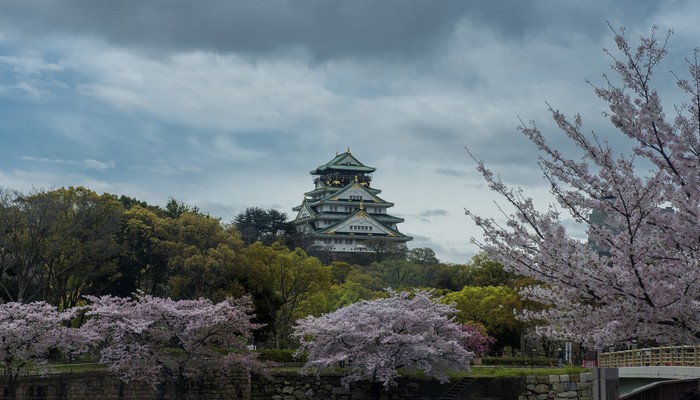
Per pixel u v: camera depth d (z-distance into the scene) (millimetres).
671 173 16703
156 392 43562
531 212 17078
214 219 69562
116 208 64000
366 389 43781
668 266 16062
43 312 41688
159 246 66375
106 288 67812
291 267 67312
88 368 46719
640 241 16453
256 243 67312
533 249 17188
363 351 42125
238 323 43875
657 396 32406
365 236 179125
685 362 45406
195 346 43219
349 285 84938
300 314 71125
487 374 42812
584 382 41375
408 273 108000
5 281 62250
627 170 16516
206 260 63812
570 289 17328
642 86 16516
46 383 41250
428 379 42938
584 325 17516
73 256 60750
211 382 44125
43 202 57781
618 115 16594
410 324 42750
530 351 78062
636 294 16359
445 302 78812
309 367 44188
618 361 56250
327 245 169250
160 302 43156
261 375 44969
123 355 41625
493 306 75938
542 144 16969
